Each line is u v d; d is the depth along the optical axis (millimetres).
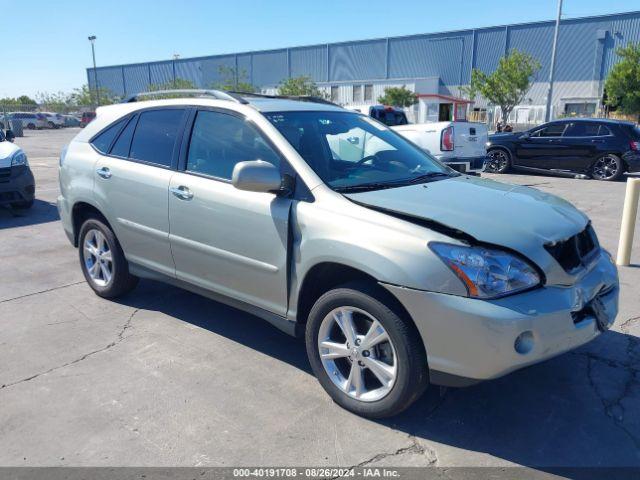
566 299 2850
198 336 4266
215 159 3877
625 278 5688
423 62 51062
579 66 43156
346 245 3002
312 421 3135
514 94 35438
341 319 3168
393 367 2980
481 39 47562
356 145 4004
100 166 4664
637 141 13469
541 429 3074
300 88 45344
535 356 2736
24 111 52531
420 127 11859
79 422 3129
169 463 2781
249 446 2914
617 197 11094
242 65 61812
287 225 3303
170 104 4340
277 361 3863
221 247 3734
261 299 3609
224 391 3457
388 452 2869
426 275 2752
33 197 9000
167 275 4301
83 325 4480
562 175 15195
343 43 55188
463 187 3617
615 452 2877
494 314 2652
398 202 3139
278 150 3535
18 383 3562
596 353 3967
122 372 3697
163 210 4105
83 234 5059
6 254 6648
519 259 2807
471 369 2730
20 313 4742
